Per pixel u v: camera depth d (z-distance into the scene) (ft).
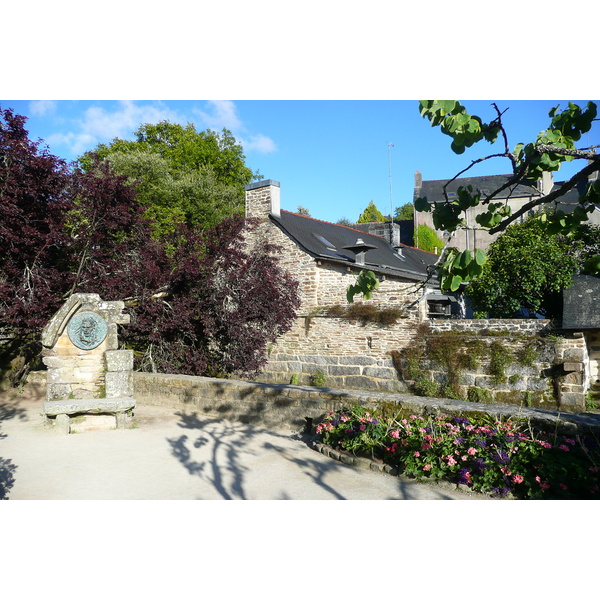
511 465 15.35
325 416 22.35
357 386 43.78
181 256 40.24
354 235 65.77
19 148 32.04
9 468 18.69
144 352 40.68
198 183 85.15
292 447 21.06
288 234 49.88
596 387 36.24
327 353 45.83
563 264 38.11
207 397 27.35
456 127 8.69
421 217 105.19
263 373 49.62
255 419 25.18
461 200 9.66
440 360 38.65
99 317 26.63
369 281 9.36
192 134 102.01
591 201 9.68
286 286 43.86
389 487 16.28
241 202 92.94
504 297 40.55
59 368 25.76
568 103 9.39
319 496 15.60
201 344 41.88
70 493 16.11
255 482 16.98
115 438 22.77
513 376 35.35
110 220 38.14
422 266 70.49
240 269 40.14
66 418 23.62
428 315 46.85
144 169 79.15
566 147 9.02
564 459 14.90
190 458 19.72
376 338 42.96
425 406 19.63
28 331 36.01
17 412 28.76
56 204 34.12
